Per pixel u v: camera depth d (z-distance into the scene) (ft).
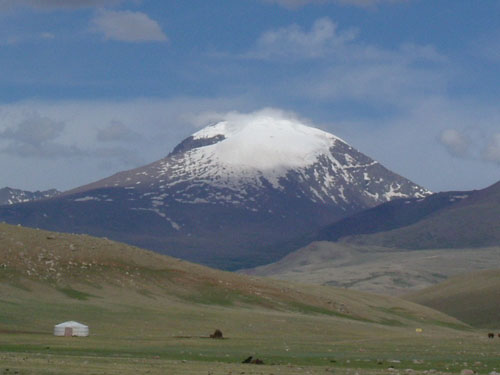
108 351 318.24
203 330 492.54
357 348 376.68
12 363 220.43
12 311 476.54
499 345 403.95
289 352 341.21
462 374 243.60
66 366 217.97
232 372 221.05
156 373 207.82
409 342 432.25
